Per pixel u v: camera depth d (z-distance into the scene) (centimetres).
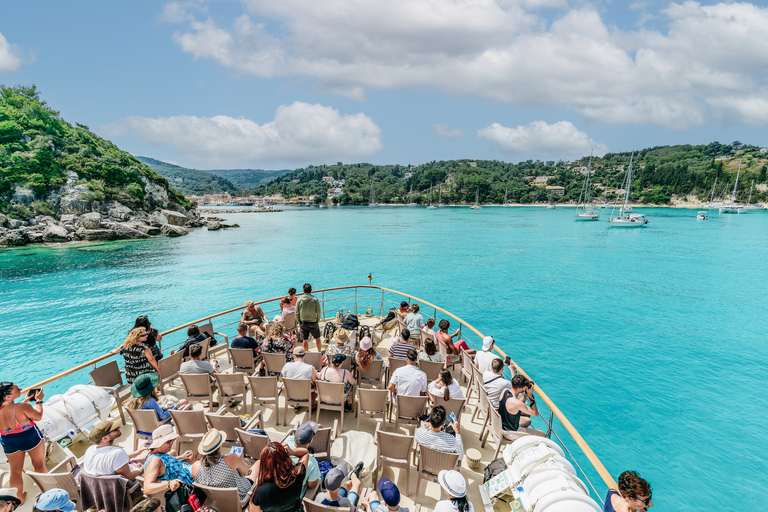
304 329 920
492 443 609
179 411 517
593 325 2155
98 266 4084
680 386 1452
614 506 358
